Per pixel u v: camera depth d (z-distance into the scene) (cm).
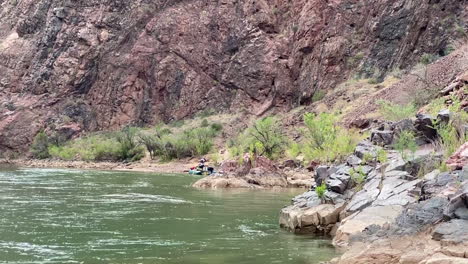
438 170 1222
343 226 1162
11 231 1349
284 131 5309
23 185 2889
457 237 851
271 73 6638
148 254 1070
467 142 1257
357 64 5838
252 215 1702
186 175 4131
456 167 1188
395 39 5672
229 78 6912
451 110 1653
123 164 5781
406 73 5106
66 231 1355
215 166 4788
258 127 4891
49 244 1177
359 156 1630
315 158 3500
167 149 5828
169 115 7025
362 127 4050
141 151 6166
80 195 2336
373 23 5956
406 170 1380
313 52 6353
